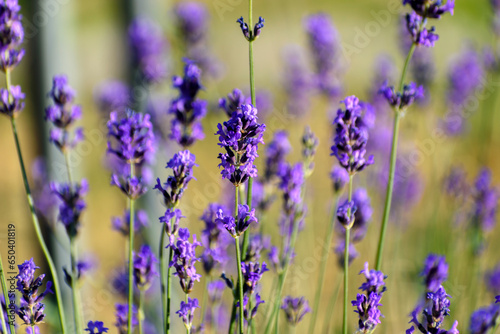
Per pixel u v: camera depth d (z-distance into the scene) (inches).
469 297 37.6
